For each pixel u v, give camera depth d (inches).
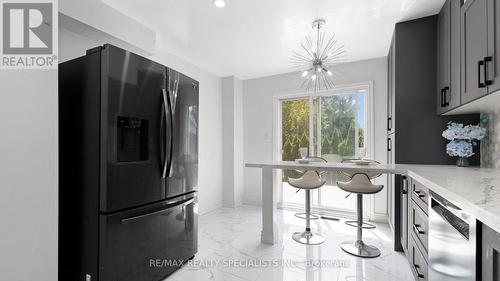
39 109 52.8
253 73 167.5
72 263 67.8
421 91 94.4
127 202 66.5
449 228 47.0
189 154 90.7
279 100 173.9
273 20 96.8
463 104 68.2
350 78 145.5
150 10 90.6
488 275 33.2
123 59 66.0
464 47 66.2
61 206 70.1
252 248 102.7
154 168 74.8
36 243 51.9
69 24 80.6
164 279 78.8
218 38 113.7
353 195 149.5
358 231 100.4
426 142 94.0
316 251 99.8
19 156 49.5
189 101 91.1
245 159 180.5
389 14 91.7
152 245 74.7
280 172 171.9
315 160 126.9
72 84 68.6
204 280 78.5
